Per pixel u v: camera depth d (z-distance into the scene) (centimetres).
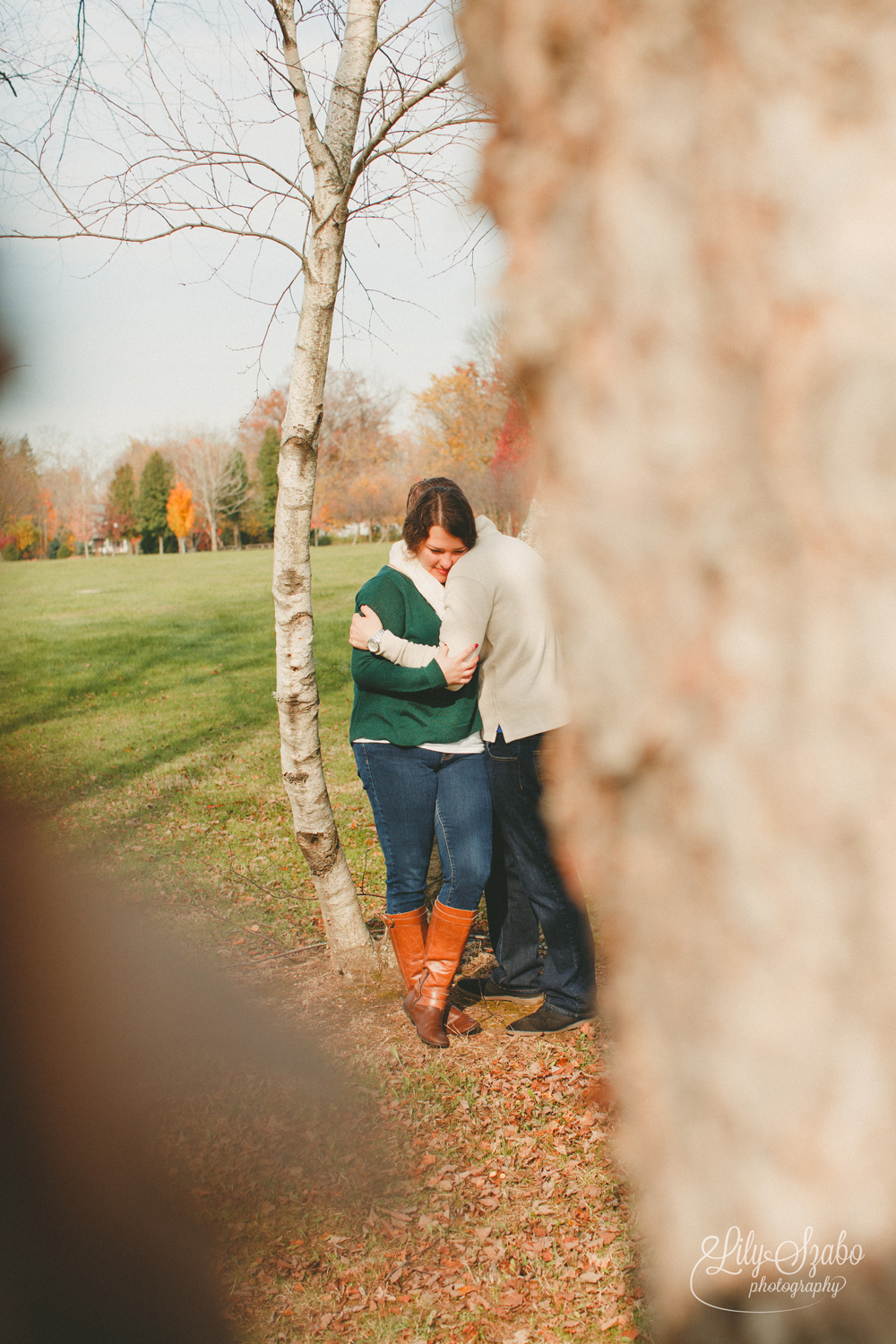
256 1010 392
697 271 65
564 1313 229
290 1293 241
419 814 337
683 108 65
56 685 1357
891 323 61
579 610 73
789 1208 72
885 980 67
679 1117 76
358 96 330
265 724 1081
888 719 64
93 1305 231
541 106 70
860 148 61
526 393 77
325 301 334
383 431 4944
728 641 67
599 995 356
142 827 710
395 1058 342
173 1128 311
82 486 7219
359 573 2978
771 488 65
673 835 72
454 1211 268
